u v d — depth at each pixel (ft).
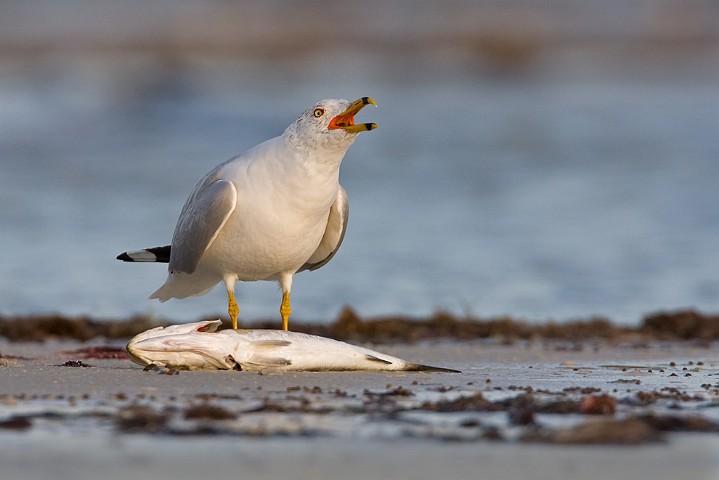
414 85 169.89
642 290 56.24
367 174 94.99
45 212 77.61
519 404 22.85
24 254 64.03
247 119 131.23
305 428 20.49
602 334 42.75
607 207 80.38
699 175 93.45
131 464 17.76
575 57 206.49
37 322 42.24
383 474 17.33
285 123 128.47
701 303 53.31
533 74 186.29
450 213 78.48
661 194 85.15
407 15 235.20
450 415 21.90
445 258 63.87
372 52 204.95
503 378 27.96
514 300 53.98
